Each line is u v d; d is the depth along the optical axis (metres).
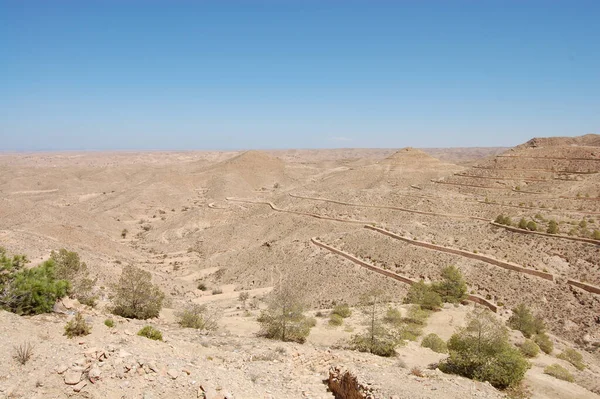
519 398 22.98
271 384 18.33
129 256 101.44
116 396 13.66
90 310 24.83
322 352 25.06
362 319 41.28
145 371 15.12
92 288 38.88
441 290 55.31
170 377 15.23
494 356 24.89
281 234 119.88
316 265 80.69
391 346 29.91
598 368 41.19
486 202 111.00
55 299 22.23
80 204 197.75
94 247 90.56
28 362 14.22
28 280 21.30
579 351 46.41
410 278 66.25
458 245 77.25
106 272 60.44
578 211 92.25
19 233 66.19
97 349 15.37
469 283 63.66
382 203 128.38
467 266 67.94
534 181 124.56
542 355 36.16
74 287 33.53
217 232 135.25
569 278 60.88
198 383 15.36
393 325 36.44
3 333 16.16
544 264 65.75
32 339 16.09
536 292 58.84
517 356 24.88
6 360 14.03
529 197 109.44
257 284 81.00
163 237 142.62
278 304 34.03
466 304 55.25
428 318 43.16
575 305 55.16
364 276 70.81
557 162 128.88
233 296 72.56
